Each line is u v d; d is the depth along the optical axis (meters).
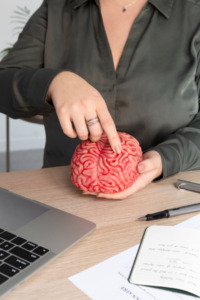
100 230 0.52
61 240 0.46
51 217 0.52
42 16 1.01
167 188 0.69
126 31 0.94
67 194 0.64
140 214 0.57
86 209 0.59
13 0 2.91
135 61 0.91
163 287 0.39
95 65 0.94
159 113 0.92
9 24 2.95
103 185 0.59
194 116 0.96
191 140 0.79
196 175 0.77
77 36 0.97
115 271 0.42
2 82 0.79
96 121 0.58
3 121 3.13
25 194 0.64
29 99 0.72
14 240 0.45
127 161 0.60
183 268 0.41
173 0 0.94
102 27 0.93
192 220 0.55
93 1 0.96
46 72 0.71
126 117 0.94
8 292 0.36
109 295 0.38
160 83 0.91
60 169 0.78
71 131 0.60
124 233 0.51
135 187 0.62
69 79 0.66
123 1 0.95
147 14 0.92
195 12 0.93
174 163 0.71
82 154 0.61
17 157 3.05
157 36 0.92
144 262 0.43
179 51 0.92
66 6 0.99
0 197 0.58
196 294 0.38
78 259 0.44
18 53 1.00
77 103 0.59
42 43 1.01
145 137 0.95
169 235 0.48
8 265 0.40
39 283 0.39
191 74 0.91
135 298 0.37
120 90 0.92
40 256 0.42
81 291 0.38
